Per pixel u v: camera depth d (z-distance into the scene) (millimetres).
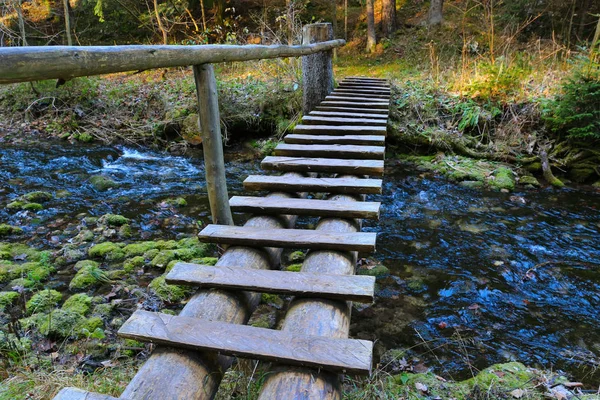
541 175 5734
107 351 2502
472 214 4738
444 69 7945
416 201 5086
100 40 11875
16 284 3154
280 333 1249
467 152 6113
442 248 4031
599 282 3477
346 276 1492
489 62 7105
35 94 7867
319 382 1123
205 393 1146
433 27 10539
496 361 2639
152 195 5184
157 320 1294
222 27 11094
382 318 3049
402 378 2307
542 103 5910
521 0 9477
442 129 6336
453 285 3439
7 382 2033
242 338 1229
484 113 6250
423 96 6797
